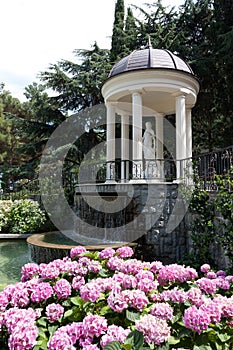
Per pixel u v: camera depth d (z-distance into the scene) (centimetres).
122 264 272
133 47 1623
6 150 2511
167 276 250
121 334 173
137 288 231
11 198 1598
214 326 192
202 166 655
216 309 190
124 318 202
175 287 236
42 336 194
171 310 194
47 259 602
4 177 2095
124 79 836
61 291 234
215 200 506
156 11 1623
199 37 1566
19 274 619
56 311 214
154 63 827
